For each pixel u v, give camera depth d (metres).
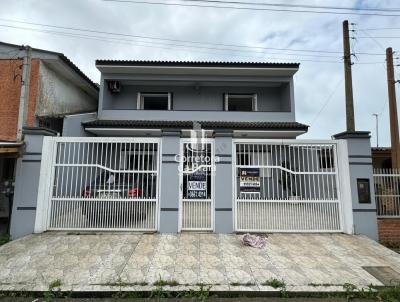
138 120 12.01
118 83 12.73
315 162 6.93
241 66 12.09
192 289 4.18
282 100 13.23
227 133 6.87
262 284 4.34
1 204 7.62
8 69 9.67
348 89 10.48
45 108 10.06
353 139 6.99
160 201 6.64
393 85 10.27
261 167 6.86
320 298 4.11
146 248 5.66
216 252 5.52
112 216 6.62
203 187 6.78
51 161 6.71
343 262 5.19
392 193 7.09
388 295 4.05
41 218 6.50
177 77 12.51
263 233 6.63
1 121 9.42
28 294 4.18
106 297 4.12
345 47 10.67
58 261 5.11
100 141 6.73
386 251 5.75
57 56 9.90
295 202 6.79
